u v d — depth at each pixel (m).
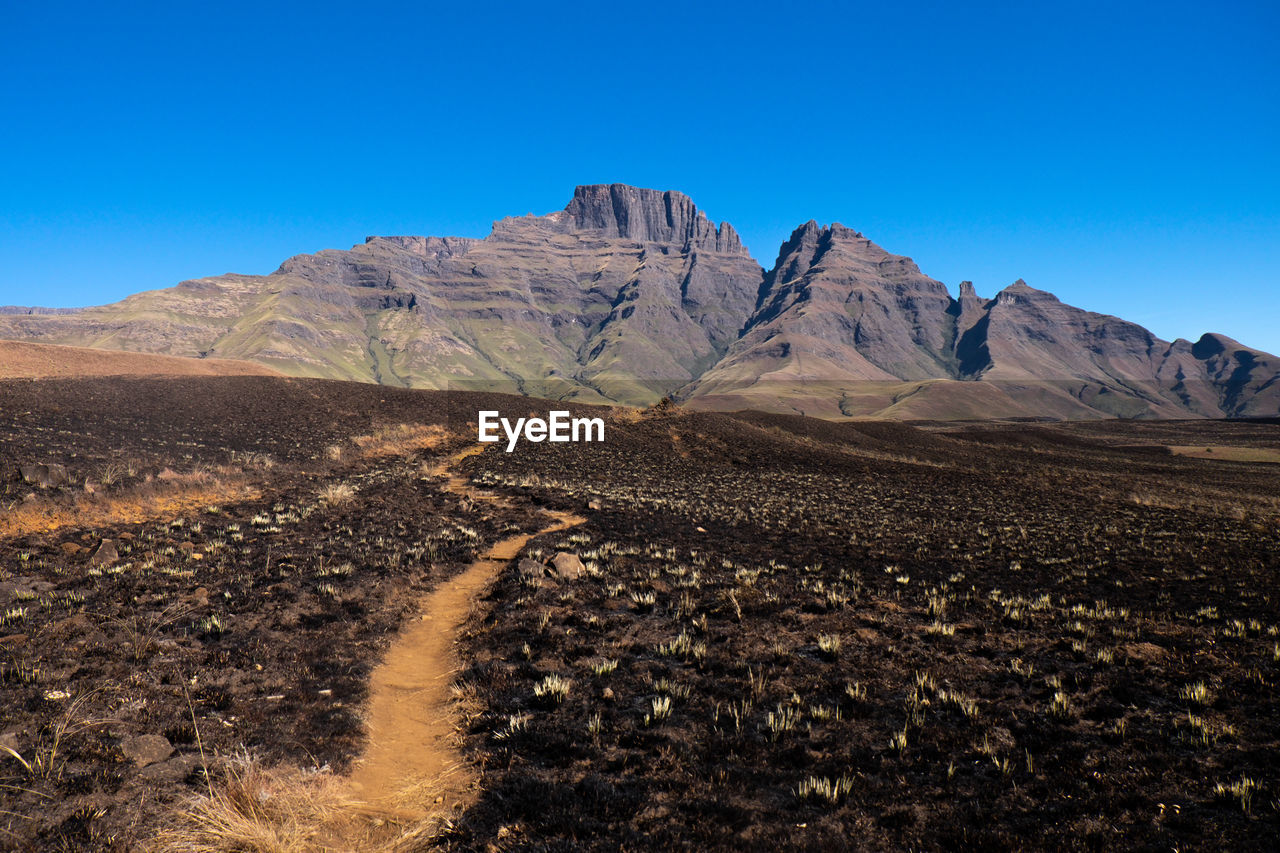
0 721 7.56
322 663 11.24
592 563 19.27
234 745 7.95
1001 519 34.47
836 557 22.72
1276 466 93.38
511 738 8.73
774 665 11.70
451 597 16.38
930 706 9.99
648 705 9.89
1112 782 7.74
